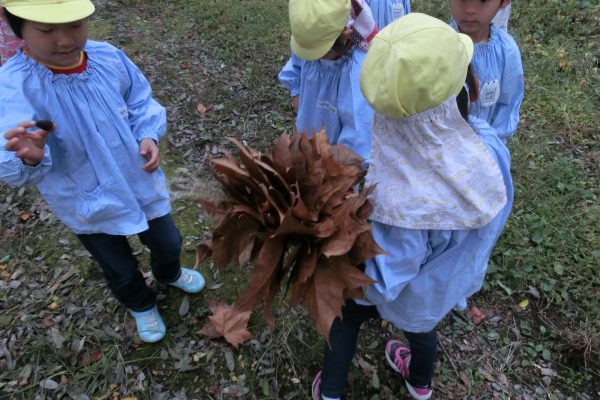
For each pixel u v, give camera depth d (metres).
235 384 2.13
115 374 2.15
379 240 1.36
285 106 3.75
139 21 4.95
